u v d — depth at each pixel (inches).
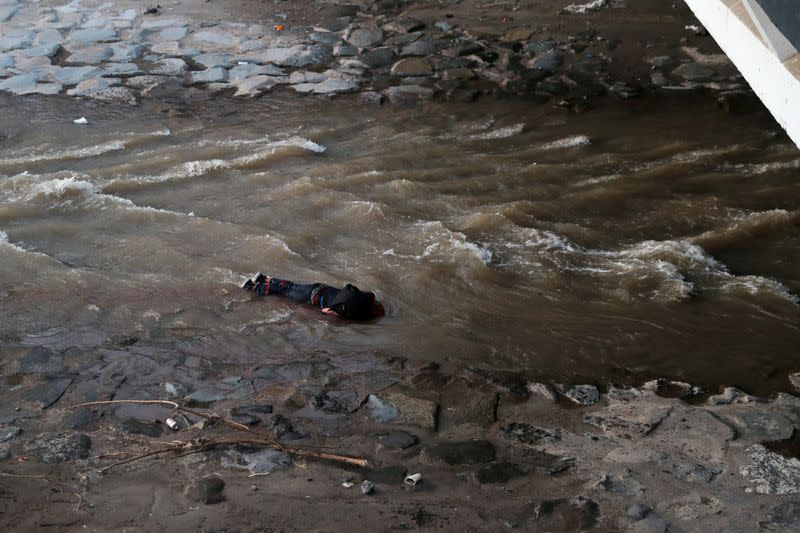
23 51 562.9
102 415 223.1
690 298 288.5
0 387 236.8
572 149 423.2
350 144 434.0
